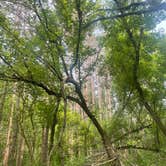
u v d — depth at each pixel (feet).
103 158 38.32
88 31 41.86
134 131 48.52
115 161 38.06
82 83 43.68
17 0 34.96
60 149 45.88
